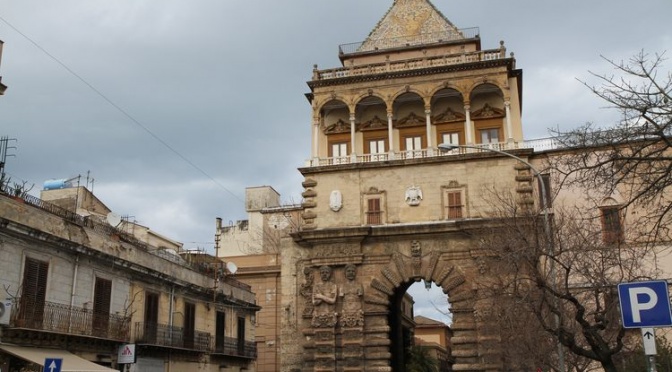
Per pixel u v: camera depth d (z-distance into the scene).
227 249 73.94
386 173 48.12
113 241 34.97
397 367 48.34
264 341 62.03
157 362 37.84
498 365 39.34
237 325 49.91
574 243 26.22
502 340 35.81
